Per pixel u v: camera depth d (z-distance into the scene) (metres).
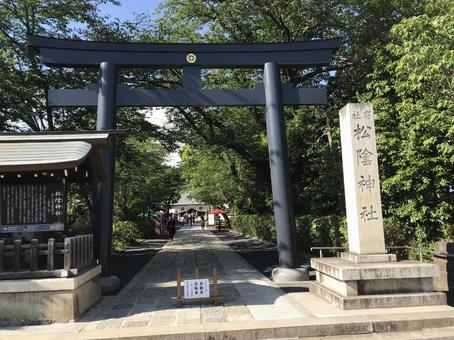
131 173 28.33
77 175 10.38
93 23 17.41
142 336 7.10
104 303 9.75
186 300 9.34
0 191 8.95
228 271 14.45
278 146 12.77
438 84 10.15
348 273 8.35
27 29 16.48
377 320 7.48
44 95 16.89
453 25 8.66
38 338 7.04
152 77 19.84
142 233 34.47
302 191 21.30
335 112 18.06
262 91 13.23
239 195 33.22
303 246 20.42
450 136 10.60
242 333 7.23
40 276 8.20
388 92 14.29
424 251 10.29
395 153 12.71
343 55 18.64
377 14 17.55
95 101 12.53
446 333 7.30
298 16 19.09
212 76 22.52
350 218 9.62
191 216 83.62
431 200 12.35
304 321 7.55
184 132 22.89
